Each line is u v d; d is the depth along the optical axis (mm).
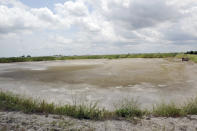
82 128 2953
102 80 10484
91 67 20734
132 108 4180
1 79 11055
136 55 53062
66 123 3172
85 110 3941
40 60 42062
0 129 2688
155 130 2990
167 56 49438
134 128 3090
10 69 18797
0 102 4340
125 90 7566
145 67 19469
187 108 4297
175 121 3514
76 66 22672
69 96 6504
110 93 6988
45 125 3008
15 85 8852
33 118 3404
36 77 12023
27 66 23344
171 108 4207
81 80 10539
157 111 4234
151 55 50781
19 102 4418
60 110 4070
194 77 11289
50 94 6824
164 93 6902
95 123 3326
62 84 9156
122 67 20031
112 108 4945
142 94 6781
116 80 10430
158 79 10664
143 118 3729
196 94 6605
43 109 4094
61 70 17266
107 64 25797
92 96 6504
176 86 8336
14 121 3111
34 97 6250
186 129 3059
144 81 9969
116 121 3516
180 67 18766
